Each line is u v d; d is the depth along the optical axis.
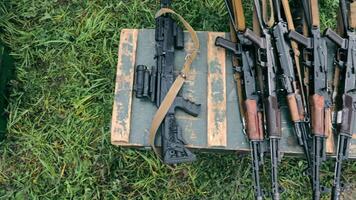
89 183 2.61
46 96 2.74
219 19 2.80
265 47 2.27
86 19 2.86
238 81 2.34
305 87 2.28
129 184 2.62
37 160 2.65
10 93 2.73
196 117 2.33
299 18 2.41
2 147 2.66
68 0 2.92
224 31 2.78
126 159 2.64
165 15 2.44
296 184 2.60
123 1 2.89
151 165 2.62
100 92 2.74
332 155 2.32
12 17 2.87
